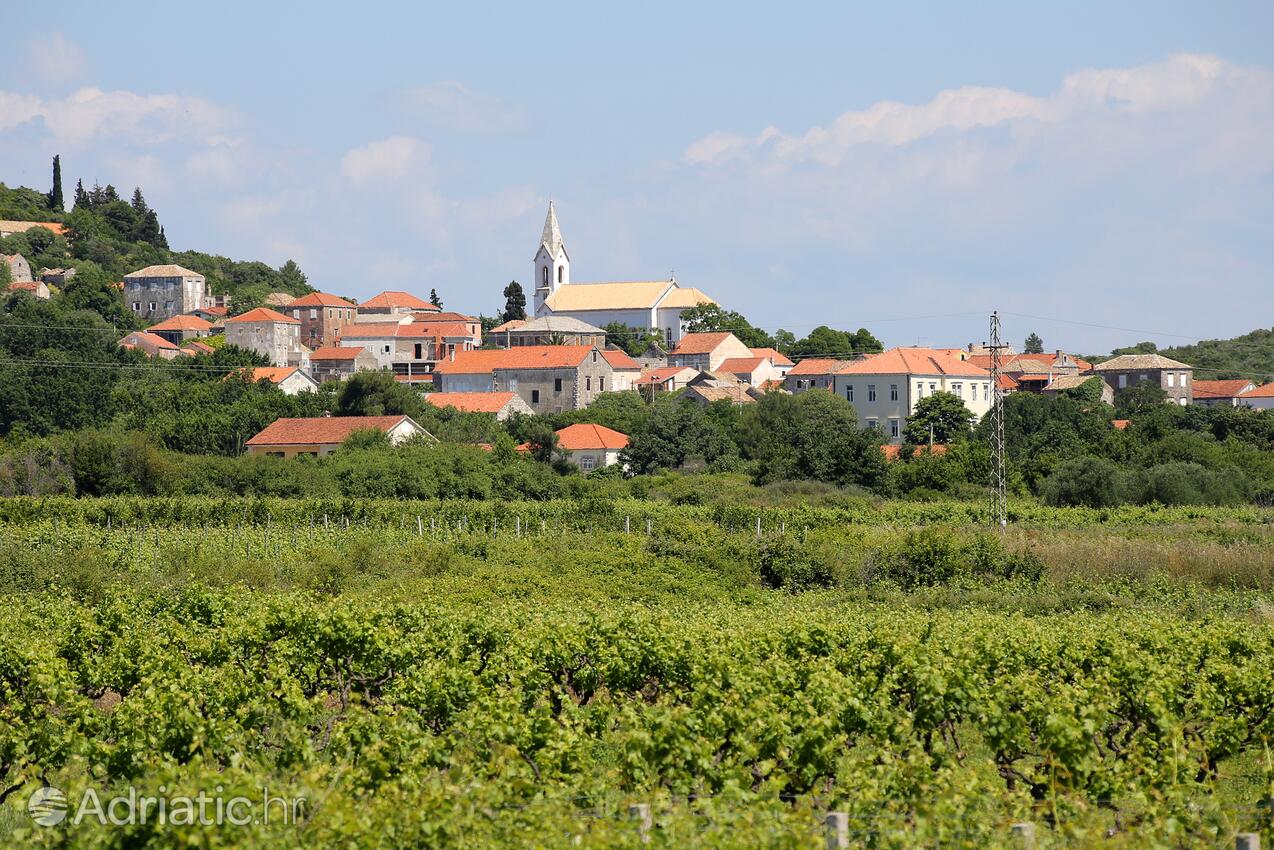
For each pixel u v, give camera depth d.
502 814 59.72
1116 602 148.38
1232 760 87.56
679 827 55.75
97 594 153.12
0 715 87.00
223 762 77.69
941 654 87.06
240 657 102.25
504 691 81.50
